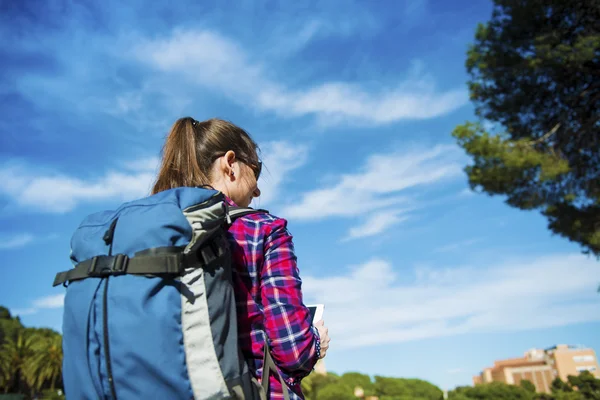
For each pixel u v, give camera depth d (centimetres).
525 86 1347
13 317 9338
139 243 104
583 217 1243
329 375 6838
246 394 103
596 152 1298
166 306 98
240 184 148
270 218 134
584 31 1277
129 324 96
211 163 146
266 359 118
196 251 105
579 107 1298
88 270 105
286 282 125
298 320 120
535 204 1323
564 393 8281
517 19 1332
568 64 1228
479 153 1314
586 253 1284
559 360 14200
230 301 109
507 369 15050
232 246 125
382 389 8306
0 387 6025
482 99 1474
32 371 5822
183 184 142
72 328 103
